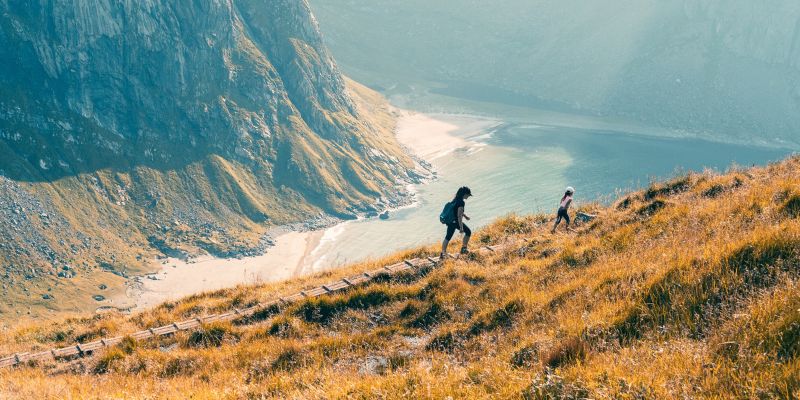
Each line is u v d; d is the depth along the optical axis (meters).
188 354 15.84
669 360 7.51
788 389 6.05
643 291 11.05
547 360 8.83
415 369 9.70
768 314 7.93
